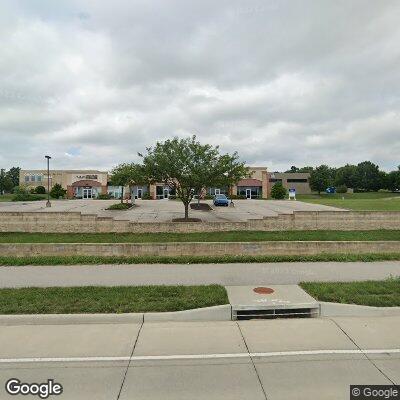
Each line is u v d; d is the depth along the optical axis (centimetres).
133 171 1992
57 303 635
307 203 3978
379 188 9431
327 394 377
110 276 862
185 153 1845
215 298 655
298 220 1780
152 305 623
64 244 1091
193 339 514
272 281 809
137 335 529
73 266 974
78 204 3950
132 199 3956
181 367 435
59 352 476
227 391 383
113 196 6047
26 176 7388
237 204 3941
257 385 394
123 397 373
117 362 449
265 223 1753
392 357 459
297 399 368
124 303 635
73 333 537
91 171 6706
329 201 4388
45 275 876
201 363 445
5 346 494
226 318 602
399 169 8738
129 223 1678
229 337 521
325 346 491
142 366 438
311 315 614
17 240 1457
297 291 709
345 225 1800
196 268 942
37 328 557
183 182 1872
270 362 446
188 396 374
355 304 625
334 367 433
